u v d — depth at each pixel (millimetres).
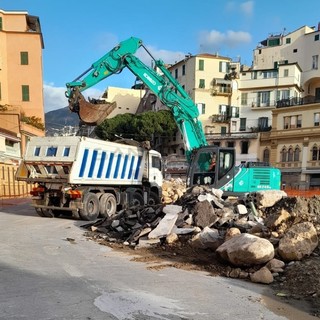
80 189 14641
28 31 38375
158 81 16344
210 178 15570
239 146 50750
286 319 4898
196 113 16688
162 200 21391
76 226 13047
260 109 55281
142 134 50625
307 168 44688
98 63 15609
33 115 38531
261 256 7023
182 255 8633
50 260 7863
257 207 10641
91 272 6969
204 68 56875
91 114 14758
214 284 6457
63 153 14367
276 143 47844
